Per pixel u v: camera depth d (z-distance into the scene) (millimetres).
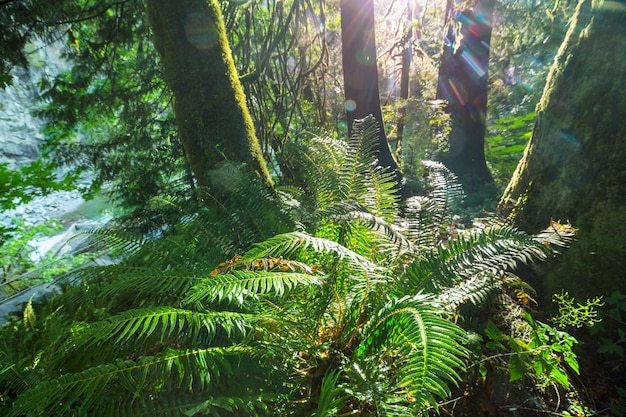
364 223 1917
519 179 3385
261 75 5316
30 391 1219
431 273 1832
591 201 2586
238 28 5359
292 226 2295
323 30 5672
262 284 1394
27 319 2066
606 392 2057
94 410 1389
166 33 2773
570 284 2588
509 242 1769
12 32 3979
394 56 8211
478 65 5906
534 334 1973
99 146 5340
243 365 1592
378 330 1562
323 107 6453
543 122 3111
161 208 2943
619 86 2469
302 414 1604
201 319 1412
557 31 8344
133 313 1358
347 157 2629
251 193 2455
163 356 1368
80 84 5125
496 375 2086
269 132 5598
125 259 2240
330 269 1938
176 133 5363
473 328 2057
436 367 1074
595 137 2602
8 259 6402
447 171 2695
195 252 2227
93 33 5062
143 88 5340
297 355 1865
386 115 6668
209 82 2842
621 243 2379
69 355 1615
